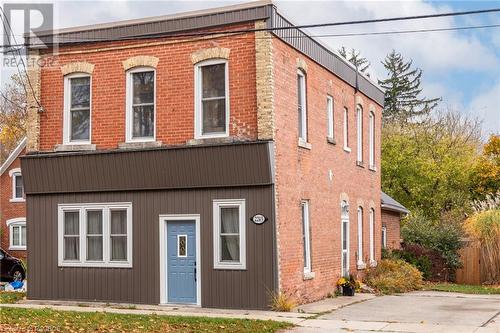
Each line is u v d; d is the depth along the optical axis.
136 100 21.34
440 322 17.64
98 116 21.62
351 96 27.53
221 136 20.08
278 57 20.16
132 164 21.02
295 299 20.64
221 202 20.12
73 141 22.09
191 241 20.66
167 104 20.77
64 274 22.09
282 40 20.38
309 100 22.62
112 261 21.52
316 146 23.17
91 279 21.75
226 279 19.98
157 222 20.97
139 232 21.20
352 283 25.12
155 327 15.91
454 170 45.41
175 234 20.88
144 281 21.06
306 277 21.61
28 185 22.48
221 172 19.98
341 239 25.53
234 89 19.97
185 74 20.59
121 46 21.38
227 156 19.80
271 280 19.47
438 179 45.50
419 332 15.96
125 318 17.14
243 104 19.84
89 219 22.06
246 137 19.73
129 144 21.02
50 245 22.34
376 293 25.58
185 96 20.56
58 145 21.95
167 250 20.92
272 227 19.52
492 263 32.00
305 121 22.36
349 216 26.72
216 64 20.34
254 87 19.73
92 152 21.42
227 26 20.12
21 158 22.30
